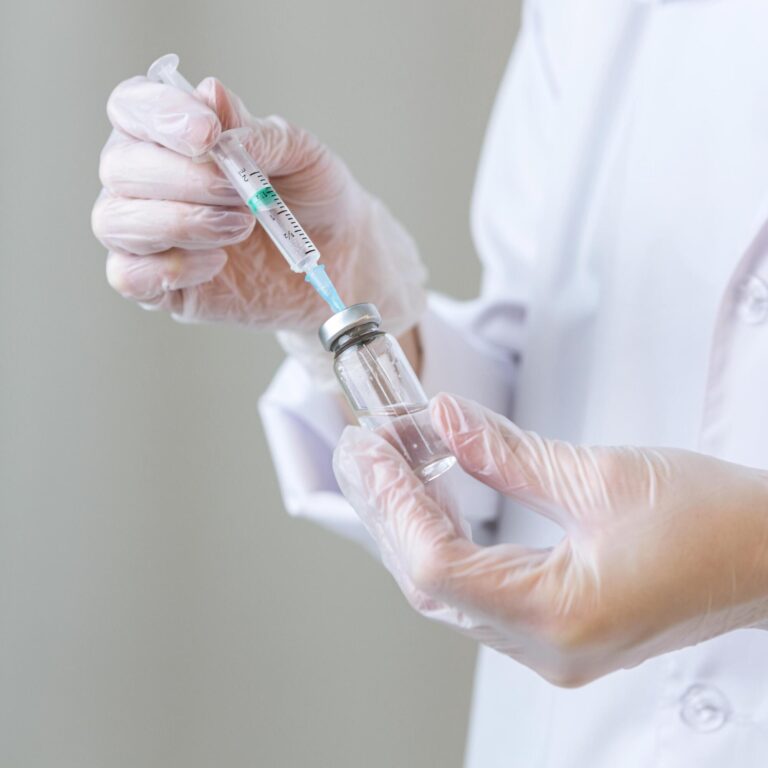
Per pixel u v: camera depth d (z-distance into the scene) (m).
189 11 1.98
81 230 2.01
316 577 2.19
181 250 1.07
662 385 1.22
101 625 2.14
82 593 2.13
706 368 1.18
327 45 2.06
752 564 0.86
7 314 2.02
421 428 0.94
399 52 2.08
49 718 2.16
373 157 2.12
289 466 1.46
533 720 1.38
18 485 2.08
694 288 1.20
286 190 1.14
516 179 1.54
